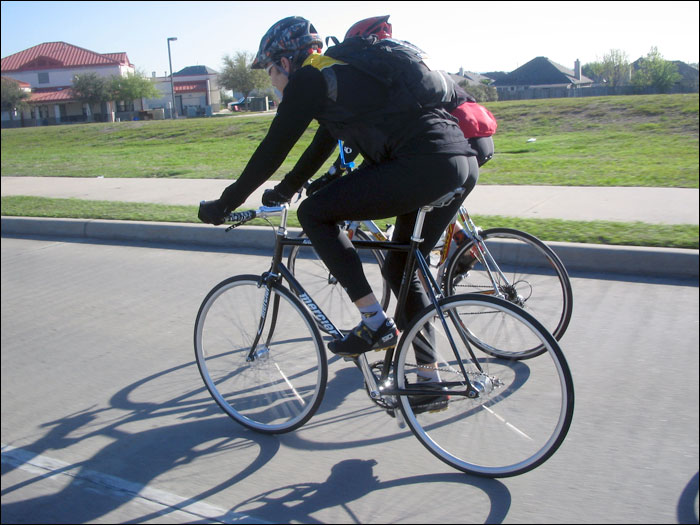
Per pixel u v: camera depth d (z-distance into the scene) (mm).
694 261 5246
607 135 14500
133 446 3281
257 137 19984
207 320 3537
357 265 2934
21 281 6211
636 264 5406
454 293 4180
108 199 9641
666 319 4480
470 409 3078
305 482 2922
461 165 2787
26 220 8250
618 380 3676
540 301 4074
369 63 2717
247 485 2918
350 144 2928
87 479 3016
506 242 4414
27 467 3131
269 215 3254
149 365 4215
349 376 3932
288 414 3307
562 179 9234
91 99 64062
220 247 7027
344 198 2803
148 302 5406
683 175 9047
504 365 3609
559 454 3043
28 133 28562
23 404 3764
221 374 3516
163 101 74125
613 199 7688
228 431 3396
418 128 2730
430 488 2844
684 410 3355
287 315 3430
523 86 81000
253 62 3098
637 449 3049
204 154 16484
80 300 5555
